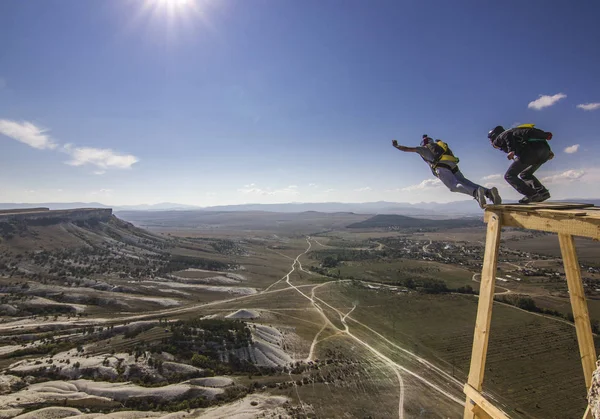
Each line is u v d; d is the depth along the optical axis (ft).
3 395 137.18
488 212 23.22
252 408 144.46
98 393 145.38
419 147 30.58
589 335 20.86
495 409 19.61
